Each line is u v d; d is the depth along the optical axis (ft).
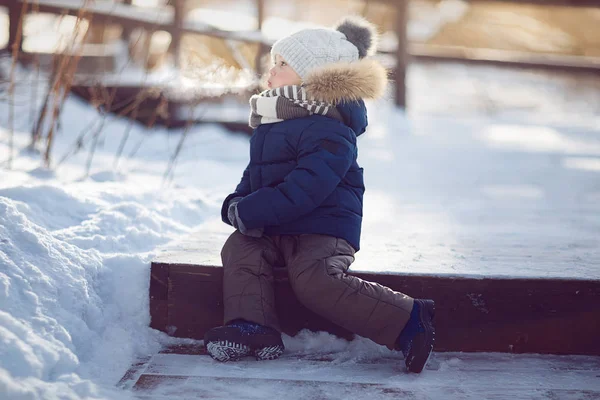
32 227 7.86
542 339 7.91
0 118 17.28
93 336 7.24
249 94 15.15
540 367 7.57
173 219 10.69
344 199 7.74
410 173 19.57
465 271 8.01
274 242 7.81
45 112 14.48
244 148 20.13
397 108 29.60
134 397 6.43
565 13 52.49
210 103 21.38
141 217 9.65
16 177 11.46
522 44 51.21
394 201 14.98
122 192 10.90
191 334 7.98
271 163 7.73
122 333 7.54
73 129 18.16
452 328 7.90
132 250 8.70
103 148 17.37
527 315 7.88
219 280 7.89
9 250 7.27
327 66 7.69
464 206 14.65
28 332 6.41
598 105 41.70
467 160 22.30
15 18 21.43
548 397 6.81
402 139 26.35
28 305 6.83
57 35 14.26
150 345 7.70
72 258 7.73
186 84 14.32
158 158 17.43
